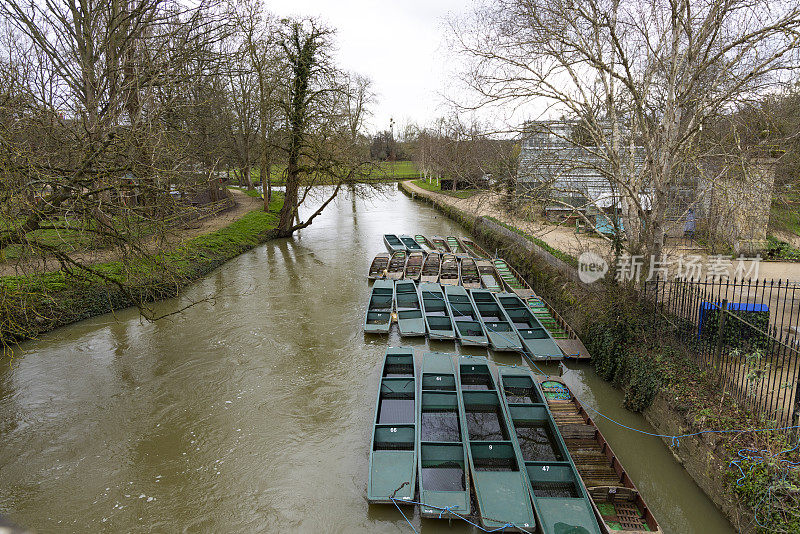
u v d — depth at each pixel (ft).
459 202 121.80
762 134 41.98
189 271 65.46
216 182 94.02
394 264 74.18
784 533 20.67
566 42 38.11
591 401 37.58
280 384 40.34
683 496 27.86
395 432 31.01
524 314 52.44
